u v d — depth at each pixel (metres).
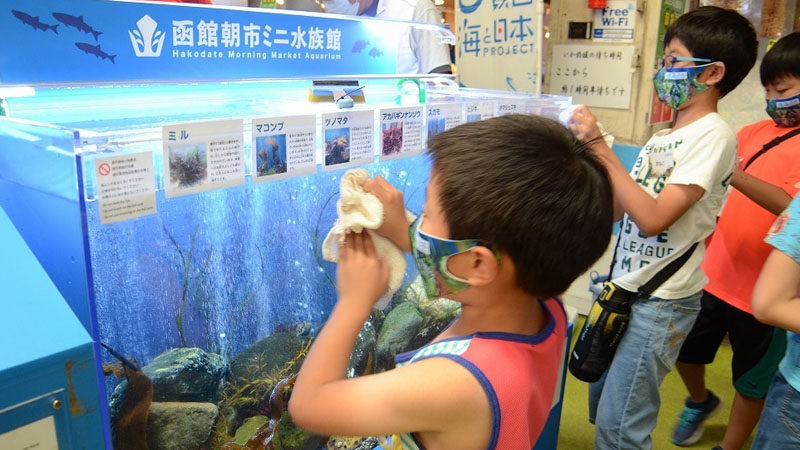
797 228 1.06
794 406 1.15
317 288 1.17
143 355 0.88
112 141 0.72
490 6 1.94
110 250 0.80
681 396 2.51
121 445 0.88
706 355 2.08
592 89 3.06
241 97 1.22
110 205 0.73
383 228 0.71
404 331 1.33
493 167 0.64
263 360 1.08
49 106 0.98
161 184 0.80
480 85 2.05
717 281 2.02
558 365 0.79
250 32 1.29
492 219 0.63
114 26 1.07
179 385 0.94
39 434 0.61
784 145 1.95
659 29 2.83
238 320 1.03
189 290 0.93
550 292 0.70
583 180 0.67
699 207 1.53
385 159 1.14
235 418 1.05
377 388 0.65
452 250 0.67
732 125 3.25
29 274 0.69
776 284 1.06
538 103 1.50
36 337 0.61
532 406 0.71
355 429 0.65
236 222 0.97
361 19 1.53
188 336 0.95
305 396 0.67
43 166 0.75
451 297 0.73
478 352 0.67
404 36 2.10
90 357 0.64
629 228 1.65
